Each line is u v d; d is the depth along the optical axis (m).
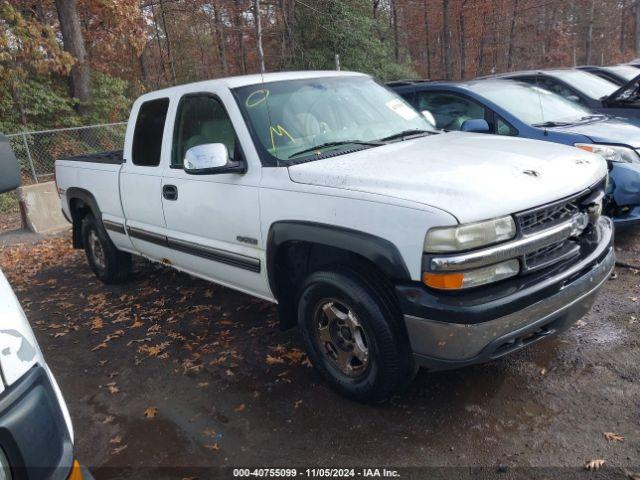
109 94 17.53
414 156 3.35
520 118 6.13
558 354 3.68
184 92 4.29
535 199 2.81
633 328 3.93
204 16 21.31
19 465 1.68
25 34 14.46
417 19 29.06
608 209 5.29
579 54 38.56
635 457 2.71
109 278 5.89
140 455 3.11
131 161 4.91
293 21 18.09
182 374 3.94
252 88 3.93
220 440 3.15
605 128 5.76
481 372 3.54
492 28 28.81
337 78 4.42
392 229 2.79
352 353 3.28
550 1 29.48
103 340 4.64
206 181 3.95
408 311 2.79
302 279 3.65
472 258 2.62
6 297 1.95
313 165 3.40
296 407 3.38
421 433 3.03
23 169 13.73
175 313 5.03
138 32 17.75
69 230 9.16
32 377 1.78
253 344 4.25
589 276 3.07
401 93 7.35
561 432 2.93
